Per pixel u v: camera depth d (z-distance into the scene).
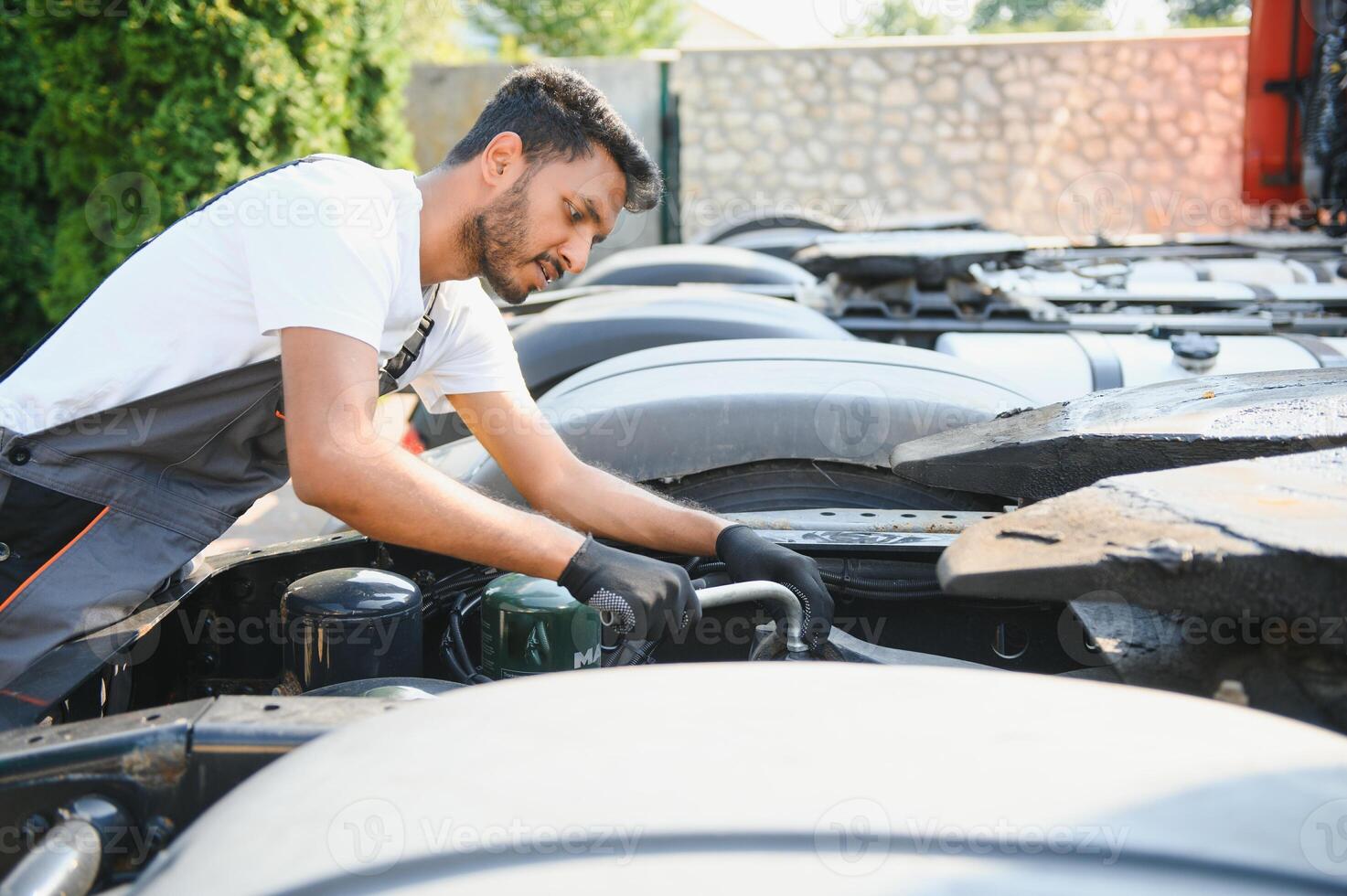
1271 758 0.65
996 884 0.56
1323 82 4.32
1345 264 4.18
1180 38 11.68
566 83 1.43
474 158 1.44
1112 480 1.01
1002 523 0.95
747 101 12.15
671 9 16.41
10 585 1.36
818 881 0.56
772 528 1.64
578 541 1.34
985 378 2.25
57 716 1.20
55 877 0.79
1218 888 0.55
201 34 5.64
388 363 1.60
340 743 0.70
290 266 1.29
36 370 1.42
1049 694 0.74
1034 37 11.84
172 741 0.88
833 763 0.64
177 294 1.38
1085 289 3.55
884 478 2.00
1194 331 2.97
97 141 5.86
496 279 1.51
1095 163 12.04
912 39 11.95
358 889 0.57
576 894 0.56
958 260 3.09
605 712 0.72
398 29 7.03
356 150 6.75
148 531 1.42
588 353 2.79
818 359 2.27
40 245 6.64
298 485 1.28
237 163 5.87
